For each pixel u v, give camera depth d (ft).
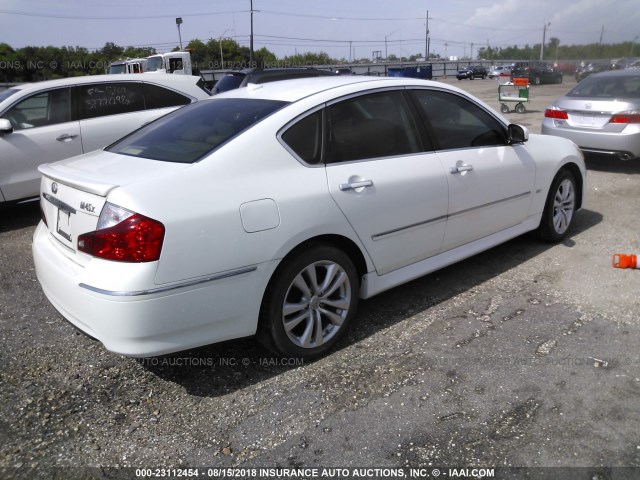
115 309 8.46
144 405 9.55
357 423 8.88
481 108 14.15
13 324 12.60
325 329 10.98
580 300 12.96
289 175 10.08
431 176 12.23
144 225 8.45
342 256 10.78
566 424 8.67
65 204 9.83
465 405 9.23
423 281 14.47
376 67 181.98
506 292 13.57
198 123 11.20
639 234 17.46
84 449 8.48
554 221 16.53
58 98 21.63
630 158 26.00
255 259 9.41
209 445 8.52
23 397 9.80
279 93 11.49
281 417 9.11
